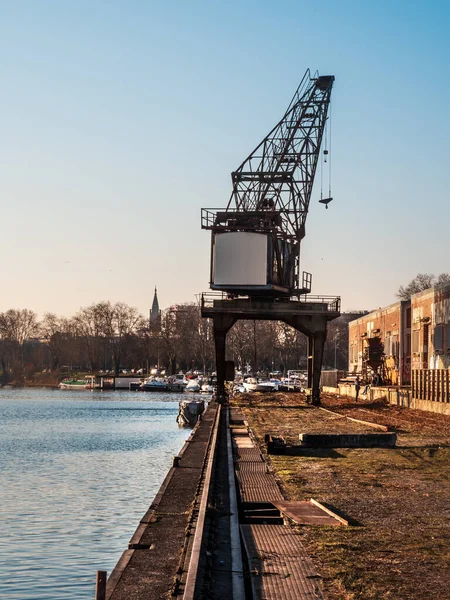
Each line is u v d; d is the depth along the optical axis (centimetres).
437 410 5197
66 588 1834
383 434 3036
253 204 7306
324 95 7419
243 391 10856
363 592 1059
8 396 14762
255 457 2720
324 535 1420
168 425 7744
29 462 4538
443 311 6003
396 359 7831
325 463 2550
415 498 1850
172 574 1113
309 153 7344
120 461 4606
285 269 6919
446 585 1098
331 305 6562
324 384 10869
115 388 18288
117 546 2298
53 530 2522
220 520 1552
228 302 6594
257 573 1149
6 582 1881
